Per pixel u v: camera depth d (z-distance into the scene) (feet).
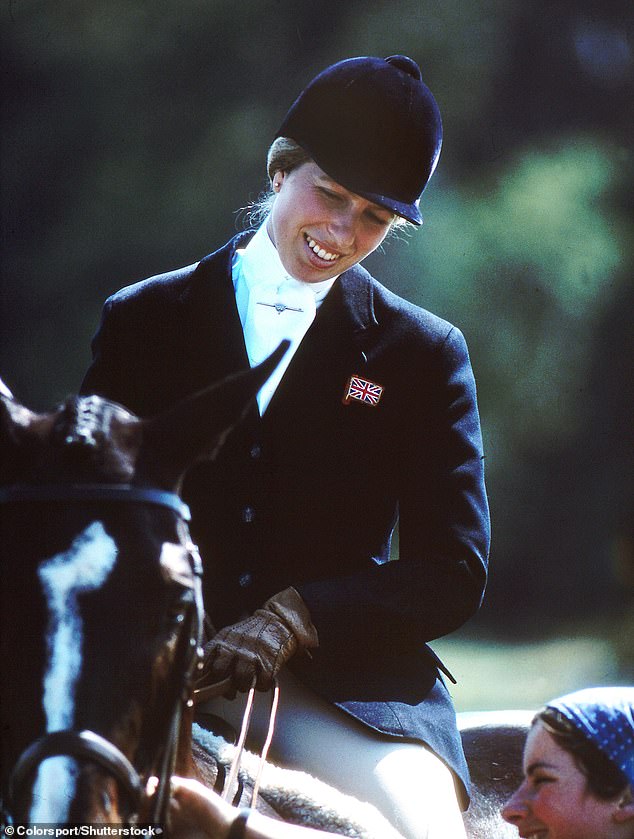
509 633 101.65
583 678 76.48
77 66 124.77
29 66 123.95
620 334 114.52
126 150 124.88
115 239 124.26
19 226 123.75
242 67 126.52
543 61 124.67
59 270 123.95
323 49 126.72
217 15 125.49
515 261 113.09
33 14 122.93
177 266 124.47
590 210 116.88
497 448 112.88
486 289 112.47
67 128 124.67
